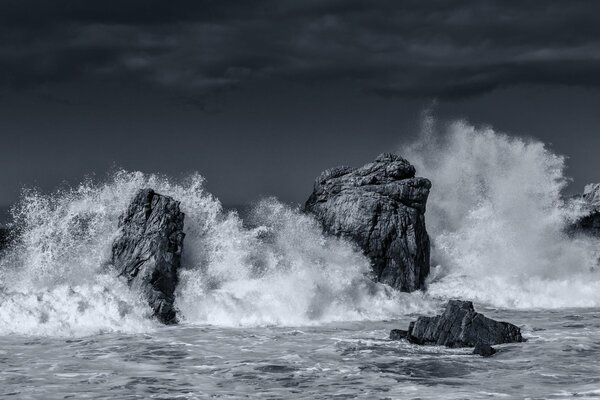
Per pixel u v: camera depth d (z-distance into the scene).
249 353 48.88
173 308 59.31
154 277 59.38
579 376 43.47
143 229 61.38
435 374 43.97
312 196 77.94
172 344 51.09
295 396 39.38
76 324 54.62
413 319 63.81
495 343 51.59
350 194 74.81
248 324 59.16
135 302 57.50
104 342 51.28
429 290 74.94
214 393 39.72
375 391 40.34
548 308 72.12
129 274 59.53
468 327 51.72
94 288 57.47
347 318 63.19
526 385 41.41
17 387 40.09
